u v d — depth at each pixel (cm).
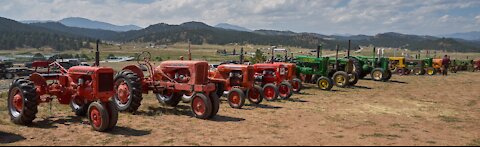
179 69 970
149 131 736
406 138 721
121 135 700
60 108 950
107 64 4097
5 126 754
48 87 820
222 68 1162
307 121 873
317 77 1686
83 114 862
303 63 1698
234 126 797
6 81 2248
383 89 1669
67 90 820
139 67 1041
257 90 1139
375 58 2220
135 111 925
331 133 748
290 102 1191
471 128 842
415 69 2733
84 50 16188
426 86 1852
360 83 1948
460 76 2630
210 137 693
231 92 1060
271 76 1292
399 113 1023
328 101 1233
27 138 668
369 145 657
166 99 1065
